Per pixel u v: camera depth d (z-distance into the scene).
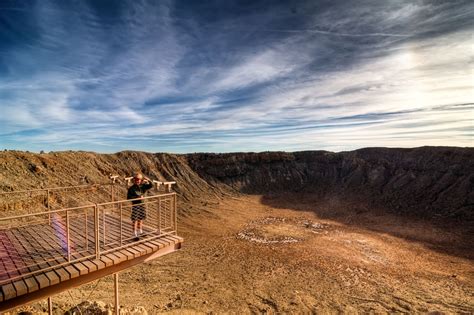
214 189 62.91
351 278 23.61
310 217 47.16
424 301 19.52
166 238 9.86
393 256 29.19
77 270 7.17
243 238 34.91
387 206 51.47
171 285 21.25
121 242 8.66
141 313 14.27
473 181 47.81
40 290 6.81
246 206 54.75
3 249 8.45
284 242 33.44
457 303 19.19
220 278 23.09
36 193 28.22
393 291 21.20
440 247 31.94
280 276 23.77
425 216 44.69
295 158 80.31
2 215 23.38
